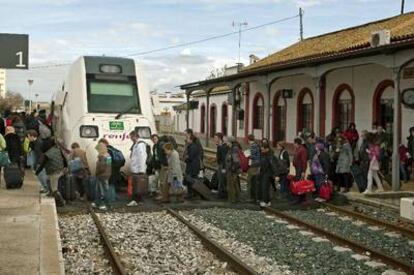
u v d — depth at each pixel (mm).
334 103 25734
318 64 21453
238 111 36375
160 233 11523
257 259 9406
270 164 14875
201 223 12695
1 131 18516
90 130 16703
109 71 17750
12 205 12609
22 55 19469
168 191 15250
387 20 27938
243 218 13336
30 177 17734
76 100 17281
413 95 20578
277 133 31812
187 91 38375
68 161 16578
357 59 18938
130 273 8453
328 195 15344
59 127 18609
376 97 22812
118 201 15438
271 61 33750
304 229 12086
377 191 16266
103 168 14273
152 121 17516
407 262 9203
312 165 15578
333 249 10164
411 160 19016
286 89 29844
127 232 11594
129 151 16641
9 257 7969
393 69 16938
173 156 15141
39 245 8711
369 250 9664
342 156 16547
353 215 13508
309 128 28328
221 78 31625
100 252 9906
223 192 16203
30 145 18281
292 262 9250
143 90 17844
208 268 8859
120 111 17250
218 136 16422
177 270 8695
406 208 8672
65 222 12586
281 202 15430
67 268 8672
